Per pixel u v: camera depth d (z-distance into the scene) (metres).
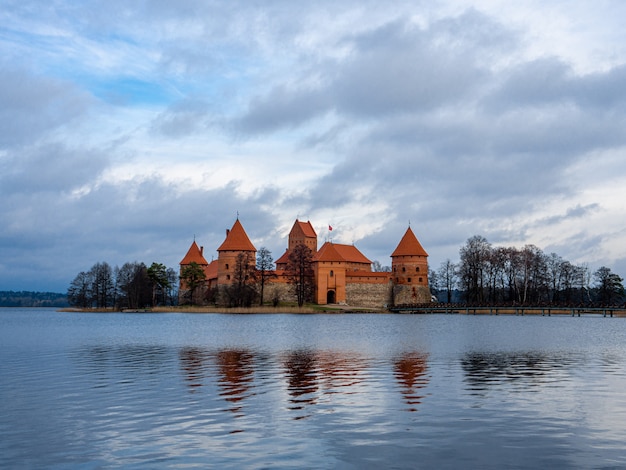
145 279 157.38
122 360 36.00
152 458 15.63
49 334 63.16
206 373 29.78
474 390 24.44
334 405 21.53
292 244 175.12
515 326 76.88
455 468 14.78
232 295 132.38
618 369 30.92
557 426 18.48
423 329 69.31
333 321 91.25
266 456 15.71
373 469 14.73
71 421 19.34
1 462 15.42
